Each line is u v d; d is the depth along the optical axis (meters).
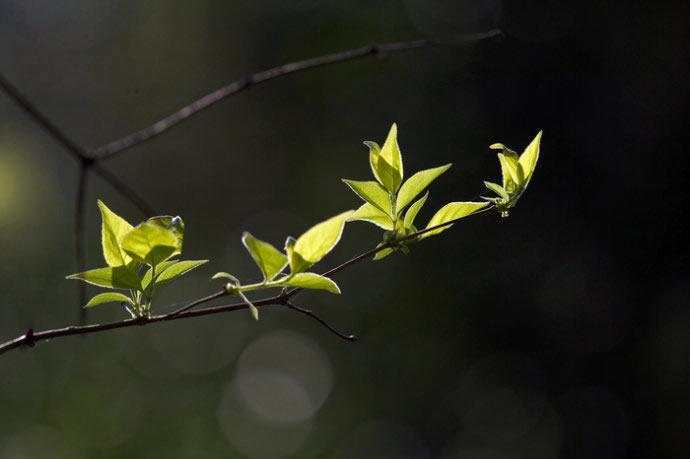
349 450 13.46
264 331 13.61
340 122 12.77
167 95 13.38
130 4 13.55
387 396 13.29
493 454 13.07
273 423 13.48
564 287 12.52
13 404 11.19
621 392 12.55
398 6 12.29
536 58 12.09
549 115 12.07
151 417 12.48
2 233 10.50
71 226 11.70
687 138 11.96
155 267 2.32
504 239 12.52
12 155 9.97
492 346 12.79
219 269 13.18
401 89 12.40
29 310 11.32
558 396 12.79
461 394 13.01
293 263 2.16
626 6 12.02
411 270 12.79
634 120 12.14
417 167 12.00
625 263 12.40
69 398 11.70
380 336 13.11
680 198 12.09
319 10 12.57
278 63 12.85
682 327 12.06
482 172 11.77
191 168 13.28
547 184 12.30
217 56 13.30
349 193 12.69
